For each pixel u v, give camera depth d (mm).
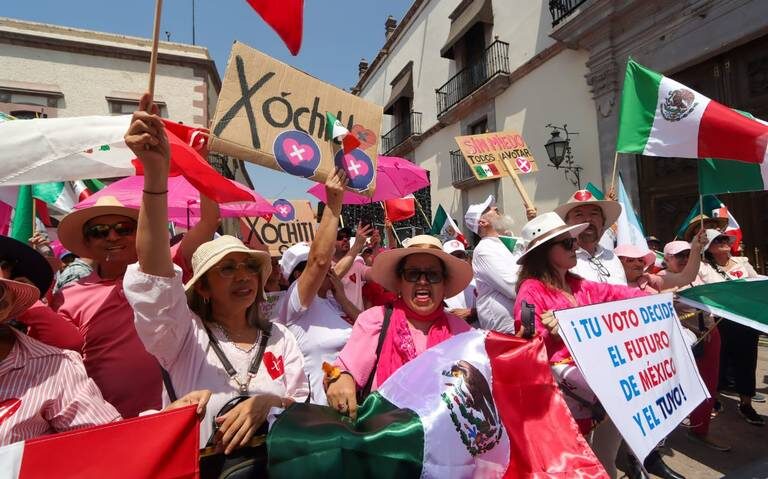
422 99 15664
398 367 1985
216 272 1787
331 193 2354
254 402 1487
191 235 2377
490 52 11414
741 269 4258
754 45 6160
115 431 1289
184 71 14266
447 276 2322
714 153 3125
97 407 1531
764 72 6074
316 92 2363
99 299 2047
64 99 12836
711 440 3418
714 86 6629
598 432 2354
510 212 10945
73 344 1858
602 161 8141
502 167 5320
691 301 2889
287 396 1786
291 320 2521
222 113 2043
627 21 7520
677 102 3299
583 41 8312
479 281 3166
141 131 1392
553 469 1729
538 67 9859
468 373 1757
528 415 1816
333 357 2498
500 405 1794
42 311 1760
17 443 1206
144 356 1999
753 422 3715
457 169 13398
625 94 3594
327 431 1456
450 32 13227
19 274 1624
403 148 16906
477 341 1886
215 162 12727
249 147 2088
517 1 10570
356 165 2436
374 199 4402
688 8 6629
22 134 2027
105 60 13414
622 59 7699
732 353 3852
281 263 3334
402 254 2160
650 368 2182
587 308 2096
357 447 1459
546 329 2262
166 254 1495
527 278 2469
